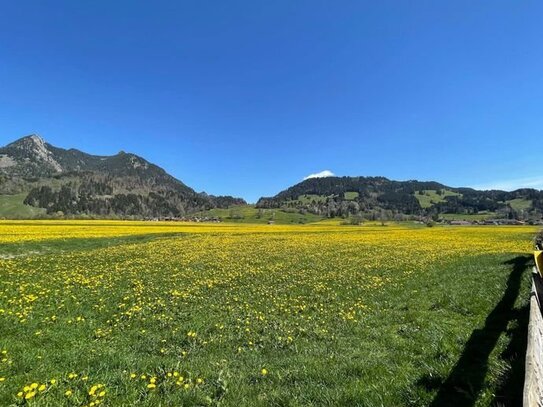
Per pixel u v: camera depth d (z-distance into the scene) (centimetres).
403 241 5538
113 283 2180
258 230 8988
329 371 907
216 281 2258
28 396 742
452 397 740
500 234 7238
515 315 1263
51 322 1353
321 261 3219
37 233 5816
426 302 1661
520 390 714
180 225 11038
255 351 1118
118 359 1002
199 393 805
